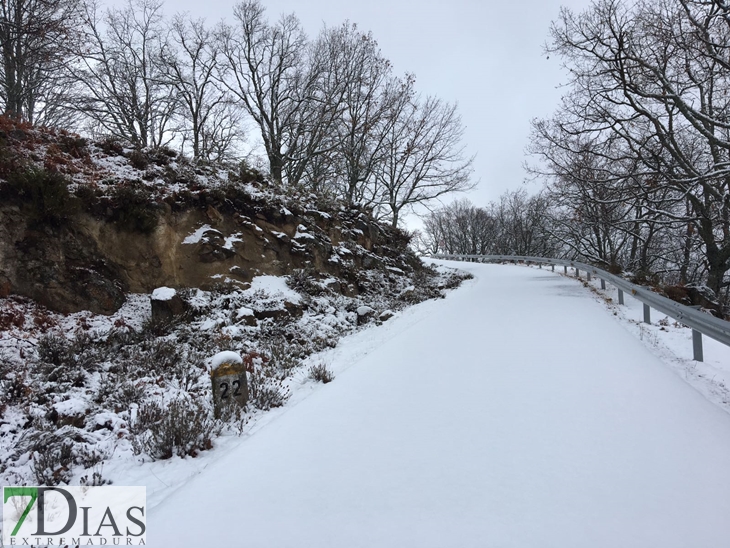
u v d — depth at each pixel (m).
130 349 7.64
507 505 3.08
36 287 8.02
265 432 4.59
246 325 9.77
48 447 4.47
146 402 5.83
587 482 3.35
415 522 2.93
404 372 6.37
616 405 4.79
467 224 67.38
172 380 6.79
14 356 6.68
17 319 7.38
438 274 24.72
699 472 3.46
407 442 4.14
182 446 4.53
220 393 5.46
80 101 21.38
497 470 3.56
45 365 6.43
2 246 7.82
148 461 4.43
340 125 27.00
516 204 58.72
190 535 2.93
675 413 4.56
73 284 8.46
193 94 25.67
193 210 11.33
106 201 9.37
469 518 2.95
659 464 3.59
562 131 18.48
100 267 9.03
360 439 4.26
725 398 5.20
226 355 5.63
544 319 9.62
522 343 7.57
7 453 4.47
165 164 11.96
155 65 24.98
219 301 10.17
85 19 19.41
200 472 3.87
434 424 4.51
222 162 14.70
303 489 3.42
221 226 11.80
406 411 4.91
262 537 2.86
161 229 10.23
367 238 19.39
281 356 8.30
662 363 6.31
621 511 2.99
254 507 3.21
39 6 14.11
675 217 16.56
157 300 9.02
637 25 15.57
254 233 12.59
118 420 5.25
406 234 25.16
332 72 26.86
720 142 13.82
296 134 25.72
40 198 8.27
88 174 9.96
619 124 17.33
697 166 19.02
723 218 17.86
